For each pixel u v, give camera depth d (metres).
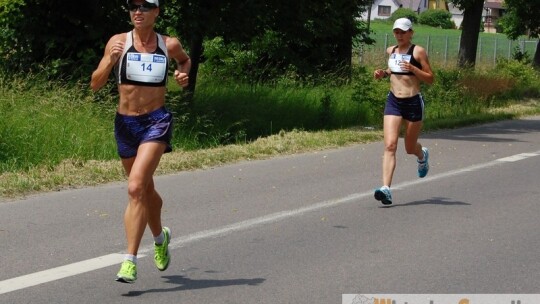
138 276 7.63
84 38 18.81
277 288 7.35
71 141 13.80
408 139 11.59
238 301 6.97
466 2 32.94
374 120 21.81
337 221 10.03
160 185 12.02
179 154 14.17
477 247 8.90
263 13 19.78
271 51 28.89
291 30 20.97
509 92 28.92
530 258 8.51
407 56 11.18
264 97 23.11
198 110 19.23
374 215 10.42
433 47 56.94
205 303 6.90
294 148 15.80
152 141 7.18
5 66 18.56
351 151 15.95
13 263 7.91
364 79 22.75
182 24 19.12
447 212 10.65
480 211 10.73
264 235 9.27
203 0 19.22
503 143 17.66
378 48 44.41
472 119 21.92
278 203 10.98
